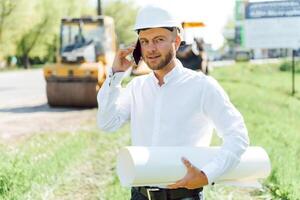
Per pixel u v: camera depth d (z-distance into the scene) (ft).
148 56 12.68
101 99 13.32
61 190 29.35
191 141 12.92
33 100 81.10
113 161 36.47
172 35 12.66
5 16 223.30
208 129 13.10
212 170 11.85
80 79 66.18
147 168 11.79
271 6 97.40
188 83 12.82
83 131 48.55
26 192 27.45
